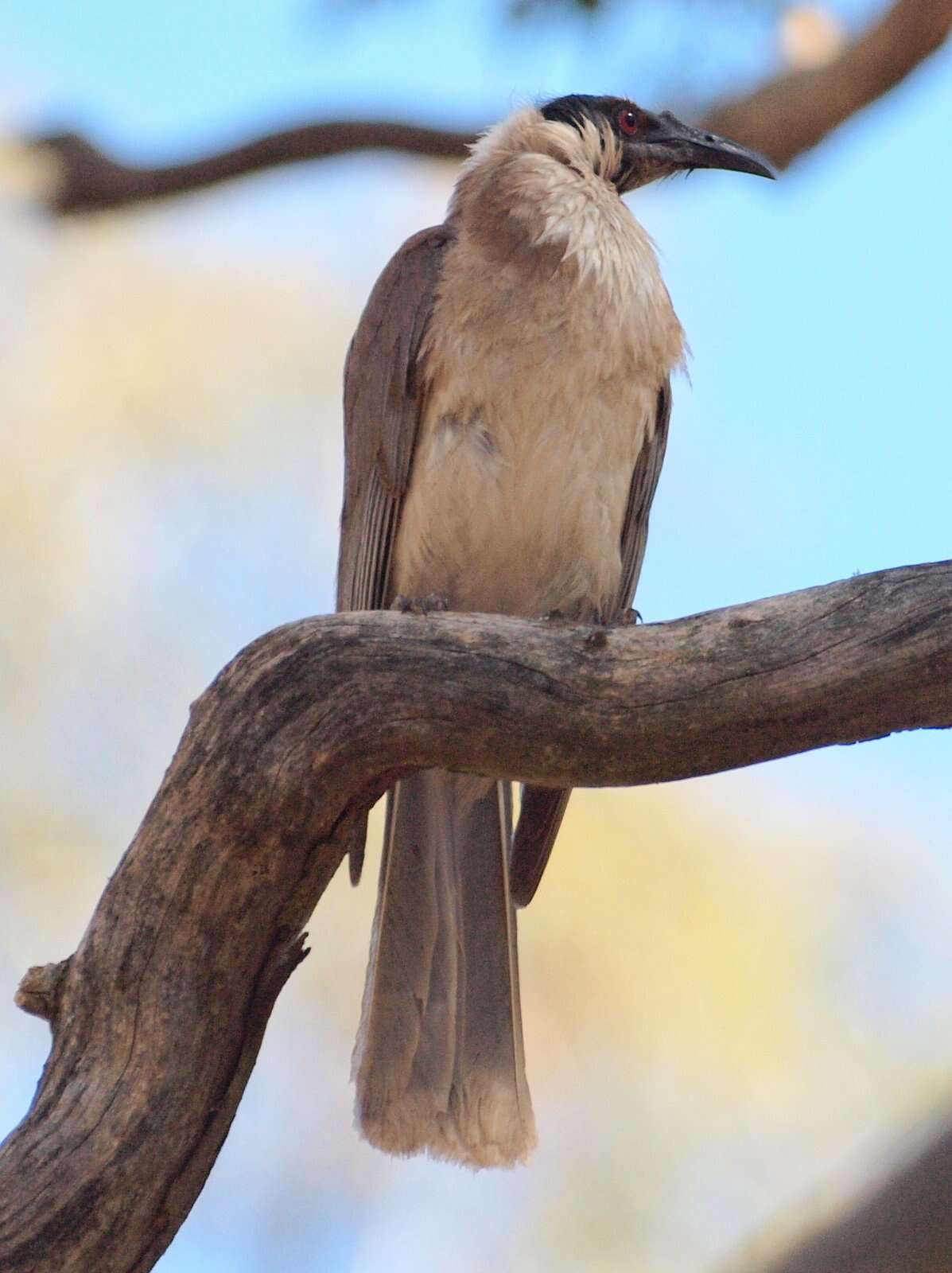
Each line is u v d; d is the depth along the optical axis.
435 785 8.73
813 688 6.52
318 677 6.74
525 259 9.09
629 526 10.15
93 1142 6.51
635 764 6.73
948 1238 5.59
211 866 6.70
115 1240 6.49
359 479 9.60
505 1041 8.30
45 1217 6.41
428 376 9.12
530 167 9.49
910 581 6.55
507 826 9.21
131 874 6.74
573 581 9.39
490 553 9.23
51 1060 6.70
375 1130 7.96
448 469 9.03
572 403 9.06
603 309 9.11
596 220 9.37
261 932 6.76
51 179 12.09
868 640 6.49
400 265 9.46
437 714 6.71
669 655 6.64
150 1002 6.66
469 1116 8.06
